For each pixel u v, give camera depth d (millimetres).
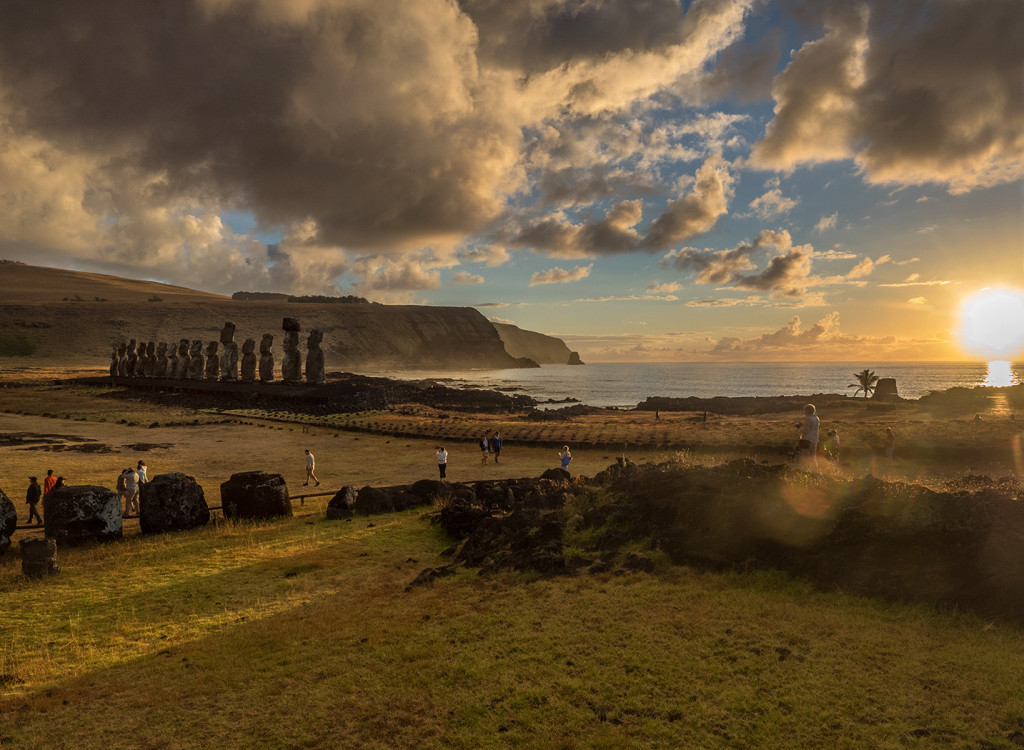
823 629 8227
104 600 11891
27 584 13062
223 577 13109
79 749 6508
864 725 6141
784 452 29547
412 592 11180
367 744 6312
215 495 23812
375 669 7969
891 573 9156
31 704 7539
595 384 197875
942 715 6219
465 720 6641
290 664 8305
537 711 6703
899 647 7629
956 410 52469
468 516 16062
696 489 12102
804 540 10102
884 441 27922
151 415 55375
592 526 13070
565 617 9188
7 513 16188
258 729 6719
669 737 6129
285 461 33906
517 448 37938
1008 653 7316
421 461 33781
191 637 9828
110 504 17219
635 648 8055
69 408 61875
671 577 10375
